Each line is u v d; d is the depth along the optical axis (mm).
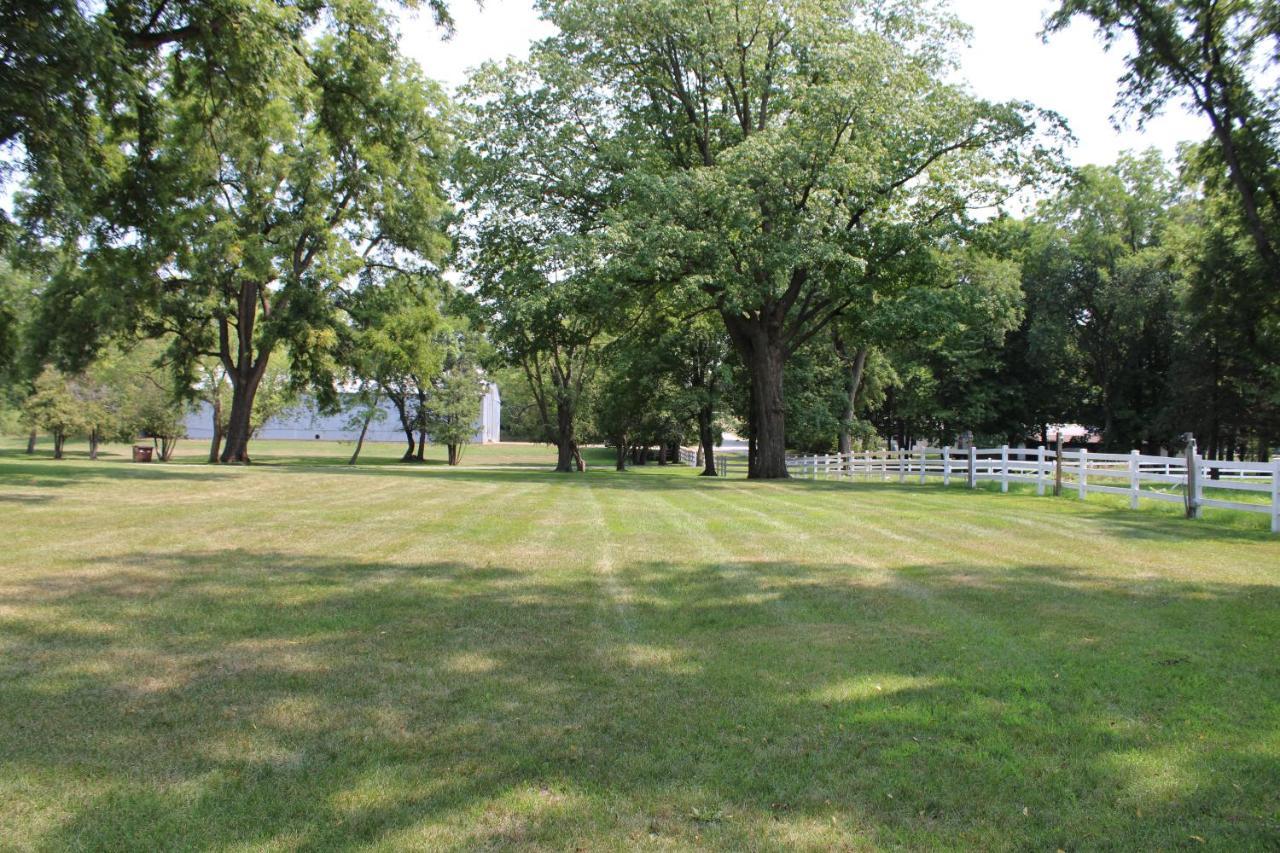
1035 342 44844
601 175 27203
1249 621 7008
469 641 6180
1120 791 3928
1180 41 16109
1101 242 45625
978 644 6301
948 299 25844
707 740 4457
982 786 3967
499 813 3631
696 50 25922
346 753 4207
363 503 15328
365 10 17000
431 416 59344
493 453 78312
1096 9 16250
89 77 12602
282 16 14828
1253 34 16047
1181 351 39812
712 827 3547
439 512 14133
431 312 34625
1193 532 12570
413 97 22250
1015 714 4863
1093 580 8750
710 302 28984
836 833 3518
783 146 23625
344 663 5609
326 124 18156
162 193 16766
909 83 24938
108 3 14242
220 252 27938
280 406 53594
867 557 10133
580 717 4754
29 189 16594
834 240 25109
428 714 4750
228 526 11570
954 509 16000
